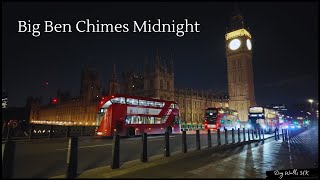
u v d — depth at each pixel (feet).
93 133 104.12
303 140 81.82
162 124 101.14
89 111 356.79
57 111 446.19
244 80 309.83
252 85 318.86
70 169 26.84
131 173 29.17
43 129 83.30
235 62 320.50
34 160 28.86
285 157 42.86
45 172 28.58
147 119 94.22
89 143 66.44
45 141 71.36
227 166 33.99
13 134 76.43
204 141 74.54
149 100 97.14
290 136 101.96
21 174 25.32
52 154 42.09
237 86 313.94
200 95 322.34
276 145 64.59
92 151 49.47
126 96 88.02
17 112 272.92
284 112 304.50
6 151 25.07
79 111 379.55
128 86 295.48
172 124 106.83
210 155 44.73
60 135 88.02
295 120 283.79
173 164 35.27
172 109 108.47
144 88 267.59
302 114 287.28
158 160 37.70
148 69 267.80
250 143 70.79
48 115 478.59
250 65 321.32
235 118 153.17
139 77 285.84
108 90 318.65
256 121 134.10
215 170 31.14
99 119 83.46
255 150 53.06
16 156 25.26
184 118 286.66
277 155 45.34
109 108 82.64
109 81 317.63
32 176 26.45
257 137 92.12
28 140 72.95
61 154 42.93
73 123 386.73
